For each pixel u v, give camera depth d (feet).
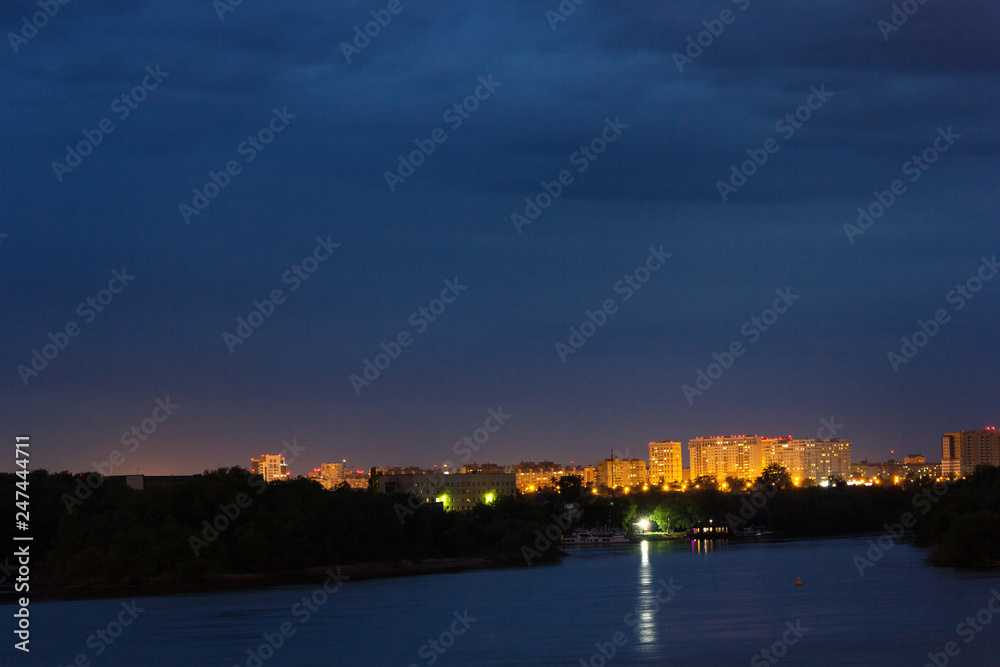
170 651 486.79
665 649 474.08
